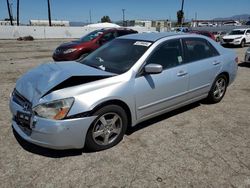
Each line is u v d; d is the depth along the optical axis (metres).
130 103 3.77
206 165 3.39
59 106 3.16
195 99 5.05
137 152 3.66
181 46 4.64
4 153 3.55
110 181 3.04
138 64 3.92
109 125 3.65
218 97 5.73
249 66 11.05
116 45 4.63
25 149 3.66
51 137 3.18
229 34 23.75
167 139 4.05
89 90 3.37
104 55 4.46
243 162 3.48
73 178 3.08
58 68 4.00
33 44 23.52
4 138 3.95
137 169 3.27
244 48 21.39
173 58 4.45
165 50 4.34
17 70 9.30
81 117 3.25
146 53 4.06
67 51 9.64
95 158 3.48
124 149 3.72
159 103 4.23
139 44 4.33
